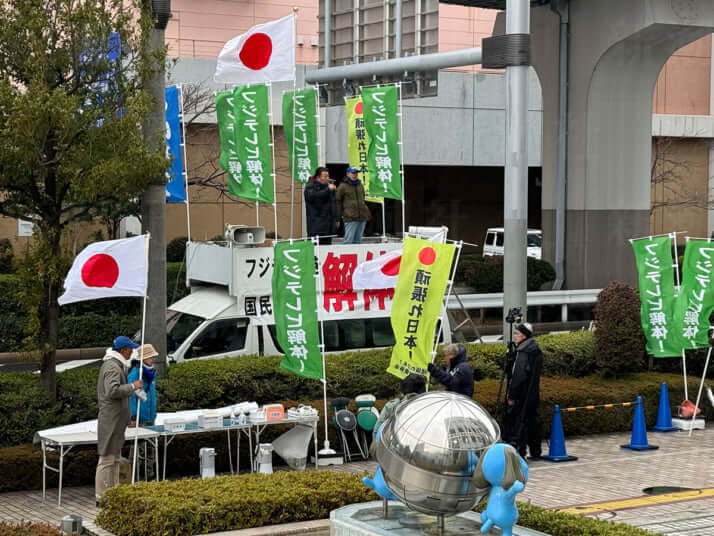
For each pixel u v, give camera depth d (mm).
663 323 16312
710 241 16281
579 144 28250
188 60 34562
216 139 34062
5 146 12922
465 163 39531
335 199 19297
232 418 12594
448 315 17641
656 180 41531
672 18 26094
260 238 16422
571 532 9141
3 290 23125
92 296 12344
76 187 13250
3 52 13617
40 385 13805
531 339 14203
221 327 16109
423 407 8219
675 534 10328
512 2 17625
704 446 15336
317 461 13891
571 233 28641
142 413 12414
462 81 39281
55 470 12094
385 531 8430
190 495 9961
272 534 9586
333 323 16719
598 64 27562
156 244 14828
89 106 13883
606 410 16234
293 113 20047
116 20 14289
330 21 23172
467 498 7965
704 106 44750
